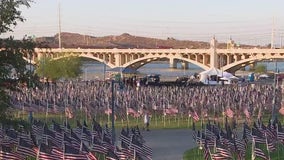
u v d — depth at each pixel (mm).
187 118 68062
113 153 30516
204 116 65000
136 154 33156
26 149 33062
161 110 69125
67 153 29219
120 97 72062
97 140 36438
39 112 68812
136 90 83500
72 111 66562
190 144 49250
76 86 94188
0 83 25359
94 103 66938
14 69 25812
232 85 105688
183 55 165375
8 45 25453
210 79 115812
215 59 155750
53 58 132000
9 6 24953
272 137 42094
